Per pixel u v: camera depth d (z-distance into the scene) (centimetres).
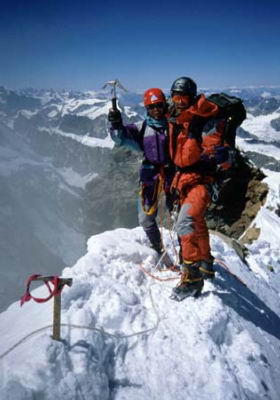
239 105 406
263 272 676
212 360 353
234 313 442
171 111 426
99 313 369
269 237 1439
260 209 1708
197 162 425
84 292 389
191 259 421
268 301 562
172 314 404
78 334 316
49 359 275
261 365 380
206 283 480
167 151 433
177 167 438
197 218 421
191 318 399
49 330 314
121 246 505
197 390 323
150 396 308
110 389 304
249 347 391
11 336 327
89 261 452
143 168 458
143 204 479
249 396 335
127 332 365
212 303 427
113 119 436
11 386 251
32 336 308
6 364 272
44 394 256
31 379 257
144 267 489
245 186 1869
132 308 394
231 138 416
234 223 1797
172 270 509
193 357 353
